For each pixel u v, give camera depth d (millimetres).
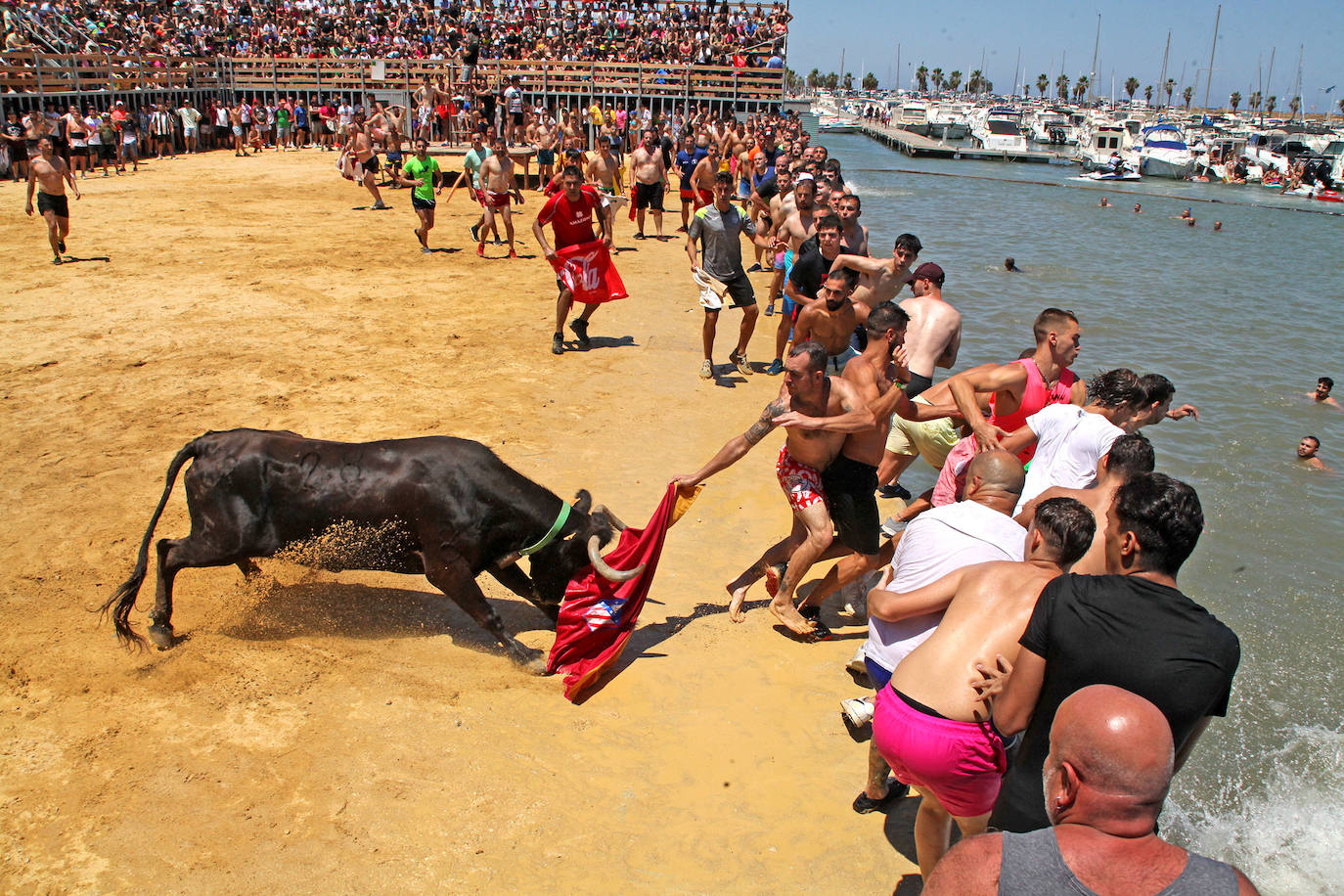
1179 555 3068
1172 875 2100
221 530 5262
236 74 38531
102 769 4355
